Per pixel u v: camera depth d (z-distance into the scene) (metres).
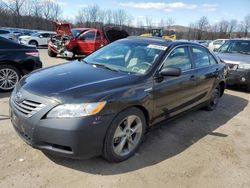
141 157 3.56
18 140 3.70
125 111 3.25
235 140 4.38
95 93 3.03
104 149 3.12
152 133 4.36
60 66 4.11
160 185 3.01
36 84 3.24
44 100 2.93
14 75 6.29
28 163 3.19
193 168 3.41
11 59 6.14
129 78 3.52
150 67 3.79
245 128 4.97
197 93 4.84
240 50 8.89
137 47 4.30
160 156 3.63
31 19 49.38
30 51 6.48
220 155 3.81
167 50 4.09
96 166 3.24
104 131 3.01
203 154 3.80
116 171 3.19
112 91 3.14
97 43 13.67
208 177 3.25
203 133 4.55
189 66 4.57
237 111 6.02
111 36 12.01
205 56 5.22
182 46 4.47
